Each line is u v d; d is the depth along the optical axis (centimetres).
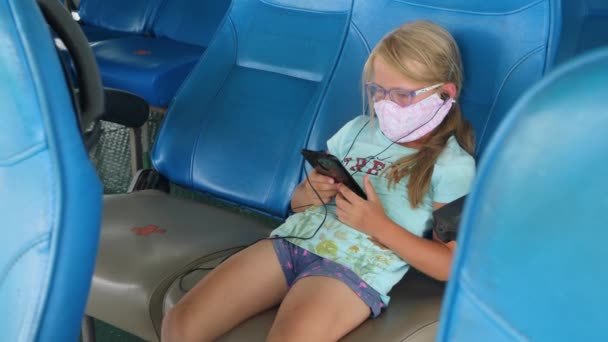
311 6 212
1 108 77
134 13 373
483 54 168
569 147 46
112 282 161
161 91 303
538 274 50
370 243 153
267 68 215
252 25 221
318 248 154
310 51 208
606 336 48
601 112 45
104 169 317
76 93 98
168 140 215
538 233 49
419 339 141
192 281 161
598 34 301
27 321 83
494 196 52
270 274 155
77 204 82
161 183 219
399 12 184
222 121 210
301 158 194
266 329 147
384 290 148
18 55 75
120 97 152
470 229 55
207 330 144
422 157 159
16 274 84
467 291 57
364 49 191
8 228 84
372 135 173
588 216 46
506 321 54
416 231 158
